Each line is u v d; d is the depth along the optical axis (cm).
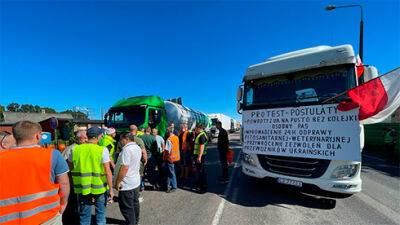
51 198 250
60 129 1766
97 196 425
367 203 609
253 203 603
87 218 419
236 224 482
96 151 422
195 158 734
